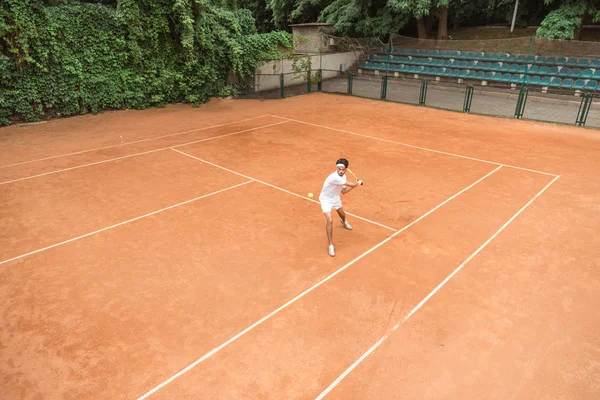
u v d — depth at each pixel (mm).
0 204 9953
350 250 7961
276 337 5762
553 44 24531
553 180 11430
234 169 12281
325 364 5297
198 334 5824
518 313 6234
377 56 30688
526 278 7094
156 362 5344
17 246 8117
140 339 5730
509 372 5180
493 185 11062
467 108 19859
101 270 7348
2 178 11570
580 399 4809
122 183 11234
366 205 9891
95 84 18859
